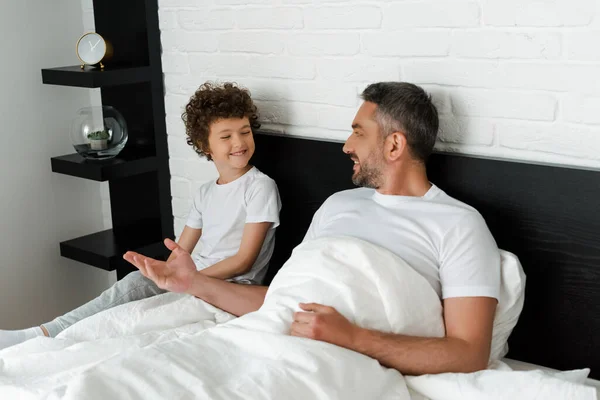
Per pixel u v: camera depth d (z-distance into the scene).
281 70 2.31
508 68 1.85
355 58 2.13
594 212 1.76
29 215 2.76
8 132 2.66
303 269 1.78
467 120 1.95
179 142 2.68
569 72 1.76
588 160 1.78
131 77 2.56
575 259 1.81
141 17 2.60
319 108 2.25
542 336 1.90
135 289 2.19
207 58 2.51
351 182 2.19
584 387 1.45
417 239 1.78
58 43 2.78
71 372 1.64
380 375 1.56
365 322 1.66
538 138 1.84
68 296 2.94
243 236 2.24
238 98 2.20
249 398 1.44
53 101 2.79
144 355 1.53
